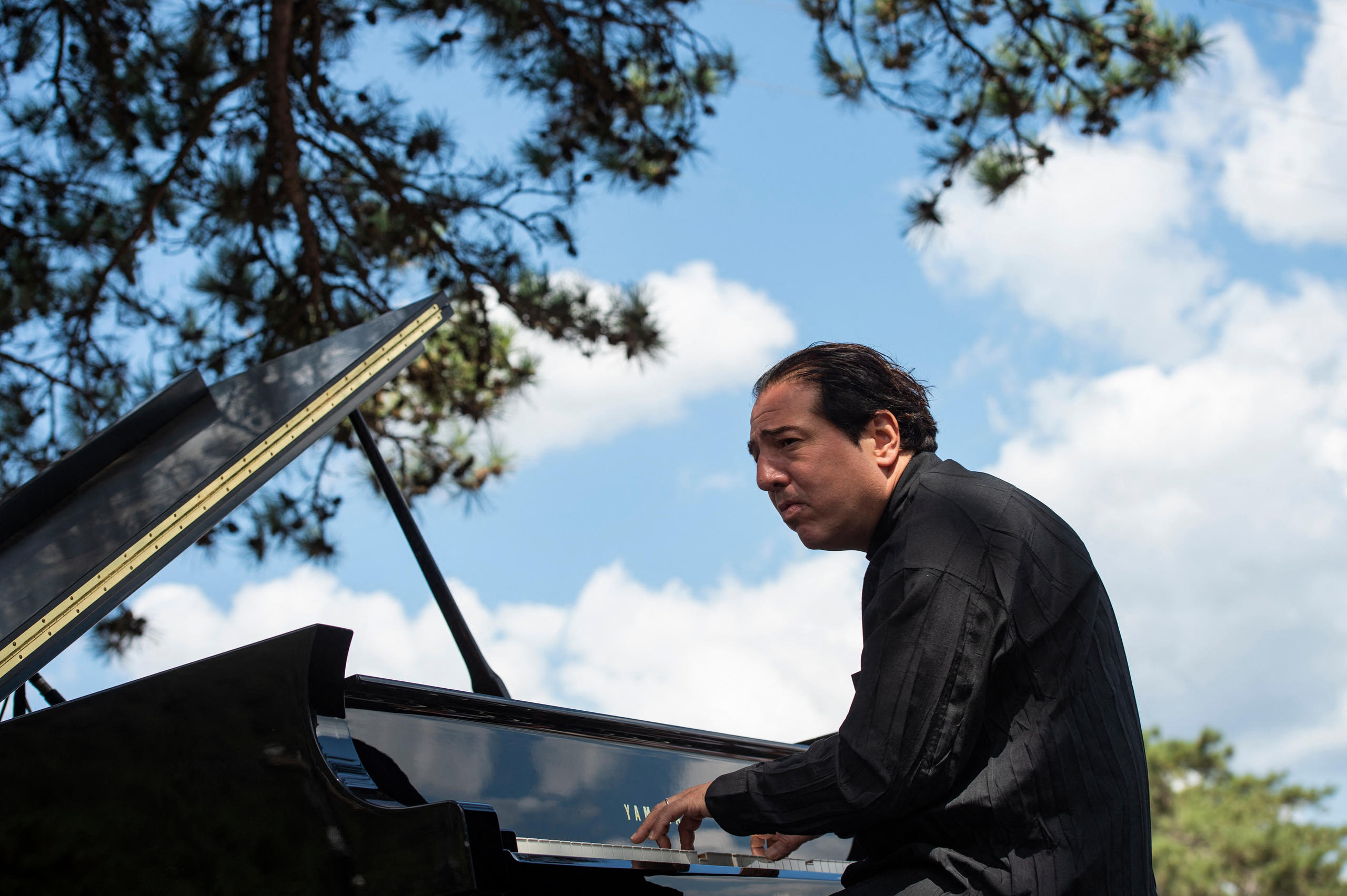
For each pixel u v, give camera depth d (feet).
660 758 7.73
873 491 5.96
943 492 5.58
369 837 4.73
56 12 19.61
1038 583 5.27
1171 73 19.08
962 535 5.34
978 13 19.61
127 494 6.97
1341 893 92.53
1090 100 19.42
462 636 9.87
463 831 4.63
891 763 5.05
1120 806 5.13
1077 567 5.46
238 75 20.59
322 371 7.79
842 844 8.88
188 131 20.34
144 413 7.95
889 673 5.16
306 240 21.08
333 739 5.03
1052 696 5.17
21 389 20.97
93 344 21.47
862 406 5.96
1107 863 5.02
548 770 6.97
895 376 6.14
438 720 6.64
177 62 19.98
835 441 5.98
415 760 6.39
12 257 20.29
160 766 5.06
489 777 6.64
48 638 5.83
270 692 5.04
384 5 19.45
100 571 6.06
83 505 7.22
